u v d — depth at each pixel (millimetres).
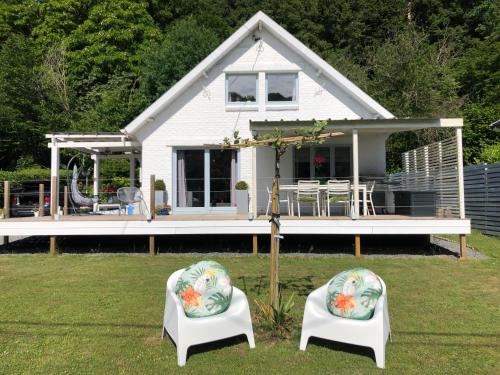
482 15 29875
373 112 13508
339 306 4434
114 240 11898
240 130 13719
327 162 13914
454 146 10219
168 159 13648
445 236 13070
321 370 4031
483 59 24984
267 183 13766
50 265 8789
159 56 26812
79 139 13711
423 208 11320
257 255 9867
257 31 13742
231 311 4535
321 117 13695
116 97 25703
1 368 4051
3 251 10711
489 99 23547
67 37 29469
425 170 12578
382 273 7938
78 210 13984
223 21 31906
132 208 13539
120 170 24250
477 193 14023
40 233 10219
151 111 13297
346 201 10758
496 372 3988
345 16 30188
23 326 5137
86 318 5430
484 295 6480
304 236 11820
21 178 22047
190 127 13719
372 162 13781
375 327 4160
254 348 4523
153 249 10148
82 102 27328
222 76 13773
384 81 23391
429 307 5875
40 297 6355
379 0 30938
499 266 8625
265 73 13812
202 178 13703
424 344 4617
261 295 6375
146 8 32062
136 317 5469
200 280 4496
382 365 4094
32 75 25844
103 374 3955
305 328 4480
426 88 22344
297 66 13727
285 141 5145
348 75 25234
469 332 4953
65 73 27609
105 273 7980
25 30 31938
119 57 28828
